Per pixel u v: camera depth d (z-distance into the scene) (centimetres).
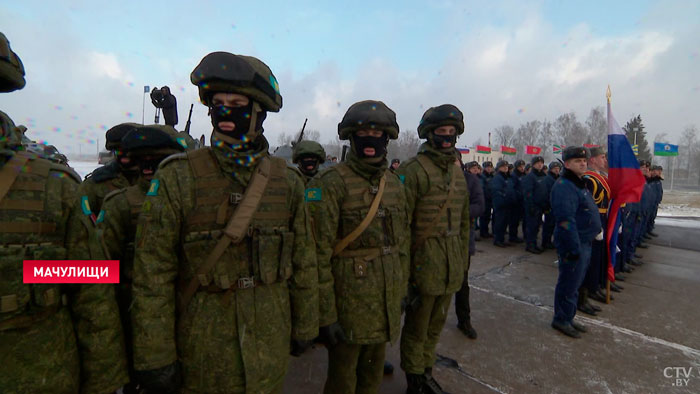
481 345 342
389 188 218
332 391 208
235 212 134
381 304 202
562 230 354
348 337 198
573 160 350
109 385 124
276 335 142
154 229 127
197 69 133
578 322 383
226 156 136
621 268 573
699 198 2112
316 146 384
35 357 109
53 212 115
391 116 203
